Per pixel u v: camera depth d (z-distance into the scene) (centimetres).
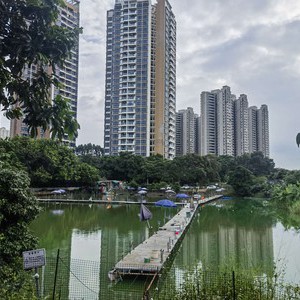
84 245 2736
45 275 1695
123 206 5578
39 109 516
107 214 4634
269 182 8600
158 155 9256
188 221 3788
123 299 1502
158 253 2161
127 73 11288
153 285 1689
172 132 11750
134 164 8394
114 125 11425
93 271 1873
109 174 8531
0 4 462
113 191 7600
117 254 2412
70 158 7100
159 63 11238
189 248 2717
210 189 8344
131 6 11400
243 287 905
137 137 11088
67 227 3594
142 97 11112
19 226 935
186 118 13788
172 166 8244
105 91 12100
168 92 11631
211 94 13225
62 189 6800
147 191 7469
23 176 980
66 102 538
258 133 14138
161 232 3014
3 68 458
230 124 13388
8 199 921
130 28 11381
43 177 6228
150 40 11262
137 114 11119
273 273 1228
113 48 11669
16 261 896
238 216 4688
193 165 8519
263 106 14138
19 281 852
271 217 4559
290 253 2484
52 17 488
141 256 2077
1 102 498
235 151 13600
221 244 2875
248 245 2822
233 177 7981
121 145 11188
